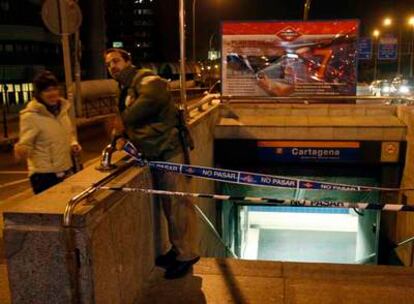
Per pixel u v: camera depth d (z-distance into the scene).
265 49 13.01
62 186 3.56
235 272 4.64
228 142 11.52
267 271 4.70
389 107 12.12
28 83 56.38
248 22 12.93
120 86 4.21
